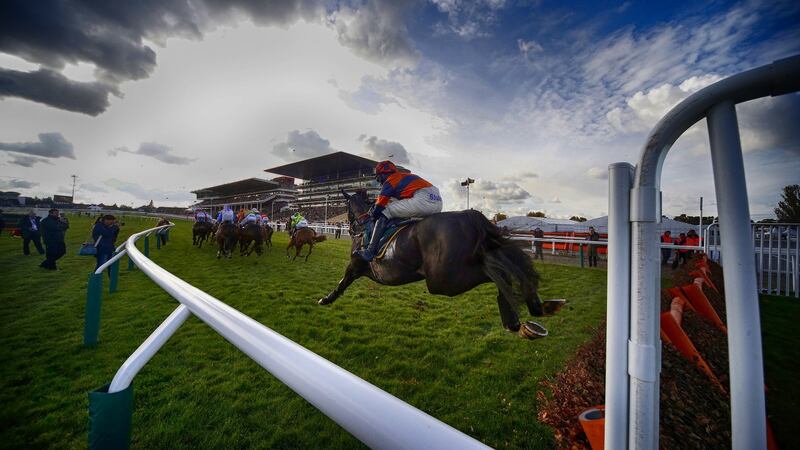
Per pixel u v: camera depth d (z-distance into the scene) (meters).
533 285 1.91
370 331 3.47
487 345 3.06
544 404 2.04
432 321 3.83
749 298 0.44
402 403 0.41
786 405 2.03
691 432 1.46
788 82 0.40
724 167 0.45
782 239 5.91
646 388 0.48
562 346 3.03
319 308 4.29
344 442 1.81
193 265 7.54
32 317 4.00
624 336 0.51
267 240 11.84
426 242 2.15
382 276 2.43
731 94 0.44
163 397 2.20
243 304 4.42
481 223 2.07
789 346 3.05
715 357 2.21
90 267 7.53
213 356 2.83
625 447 0.50
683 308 2.54
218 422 1.97
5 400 2.23
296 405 2.13
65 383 2.43
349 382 0.47
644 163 0.50
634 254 0.50
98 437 0.65
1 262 8.12
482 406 2.09
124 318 3.83
